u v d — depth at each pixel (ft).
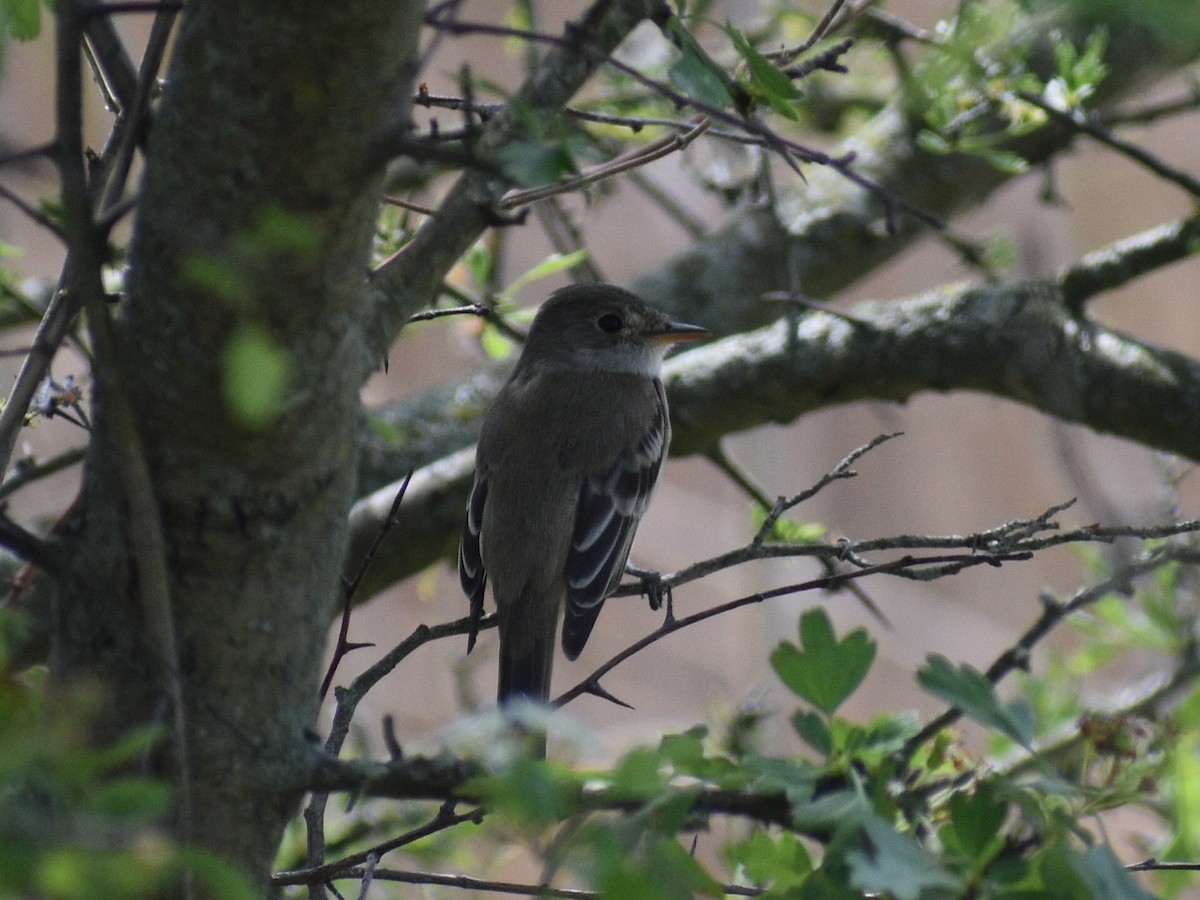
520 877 38.22
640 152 24.47
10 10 16.80
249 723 16.39
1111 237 67.31
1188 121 67.36
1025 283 35.47
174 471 15.34
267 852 16.78
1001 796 13.60
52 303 18.92
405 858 32.04
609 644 68.18
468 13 61.77
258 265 12.75
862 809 13.04
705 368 36.35
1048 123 36.37
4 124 45.83
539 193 21.02
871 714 65.00
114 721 15.60
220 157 13.93
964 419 73.41
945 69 21.22
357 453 16.63
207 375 14.65
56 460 30.22
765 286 45.47
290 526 15.87
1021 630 68.59
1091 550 33.32
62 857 9.75
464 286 36.86
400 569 34.17
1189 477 66.80
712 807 13.82
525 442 32.19
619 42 20.63
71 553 16.08
